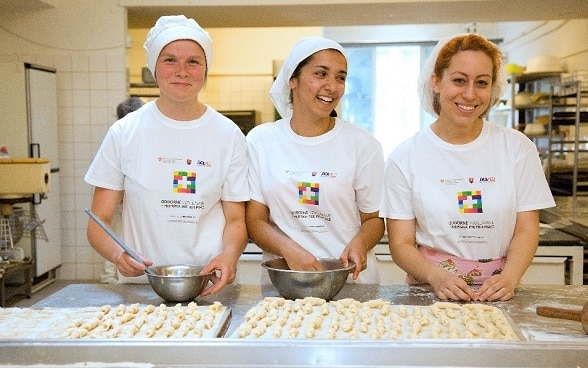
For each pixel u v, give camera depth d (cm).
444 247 182
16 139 453
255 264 313
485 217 178
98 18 498
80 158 508
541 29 705
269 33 775
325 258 184
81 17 498
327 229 194
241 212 191
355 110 864
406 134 865
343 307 156
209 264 166
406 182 183
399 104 860
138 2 495
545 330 138
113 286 187
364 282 200
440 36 829
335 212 192
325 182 190
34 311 155
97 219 164
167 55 170
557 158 583
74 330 135
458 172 180
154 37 172
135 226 185
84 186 511
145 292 178
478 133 182
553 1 491
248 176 196
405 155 184
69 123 506
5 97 450
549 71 614
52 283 500
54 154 494
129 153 182
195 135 183
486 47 168
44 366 109
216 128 185
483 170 179
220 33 774
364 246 184
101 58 500
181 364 108
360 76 859
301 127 195
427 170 182
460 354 107
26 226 425
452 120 174
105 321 143
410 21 577
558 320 147
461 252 181
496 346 108
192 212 182
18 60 502
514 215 180
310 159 192
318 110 186
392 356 107
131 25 586
